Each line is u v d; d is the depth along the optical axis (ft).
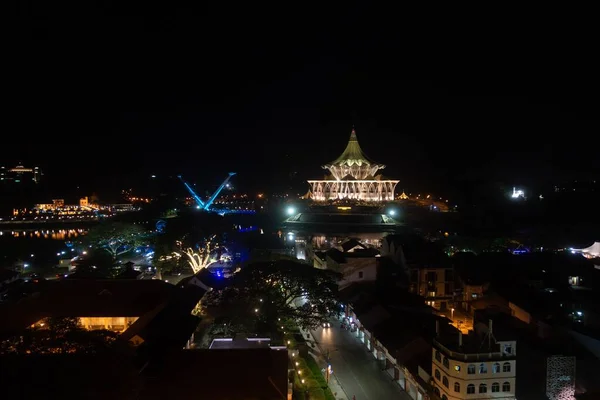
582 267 331.77
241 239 454.40
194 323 227.20
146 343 193.98
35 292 269.64
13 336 156.87
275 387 160.04
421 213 599.57
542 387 195.72
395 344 223.51
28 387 122.52
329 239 467.93
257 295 235.81
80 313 238.48
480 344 185.06
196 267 386.32
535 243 445.37
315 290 242.99
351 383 214.48
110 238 424.87
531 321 243.19
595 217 579.07
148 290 259.19
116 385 134.21
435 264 311.06
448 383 179.93
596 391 187.42
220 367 164.45
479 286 299.99
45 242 590.55
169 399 155.63
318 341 262.06
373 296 285.02
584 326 243.40
